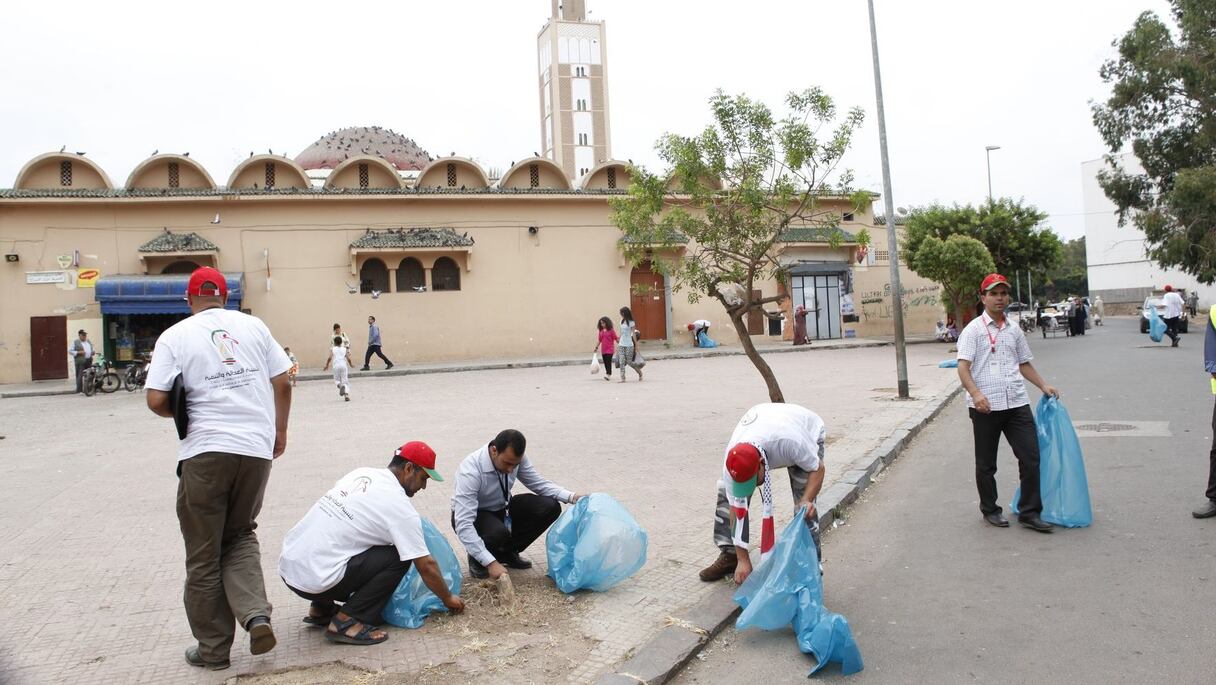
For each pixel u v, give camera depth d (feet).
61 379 79.61
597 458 30.58
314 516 14.47
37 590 17.19
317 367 86.02
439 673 12.72
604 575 15.98
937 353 82.33
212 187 85.15
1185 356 63.41
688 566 17.80
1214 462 19.61
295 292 85.66
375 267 88.53
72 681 12.67
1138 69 103.65
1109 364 60.08
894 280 44.78
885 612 15.34
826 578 17.56
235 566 13.17
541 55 258.37
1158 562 16.85
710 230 32.01
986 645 13.52
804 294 107.86
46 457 36.19
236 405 13.00
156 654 13.71
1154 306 78.89
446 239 87.97
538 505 17.74
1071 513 19.74
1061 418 20.10
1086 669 12.41
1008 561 17.70
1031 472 19.86
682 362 80.84
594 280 95.91
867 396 46.55
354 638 13.92
